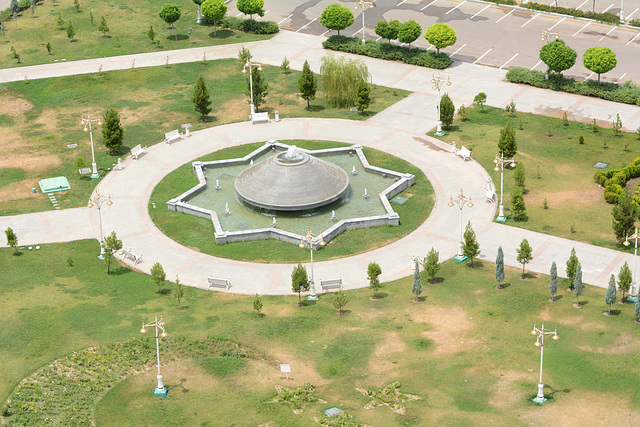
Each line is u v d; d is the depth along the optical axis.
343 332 75.19
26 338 73.25
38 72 132.50
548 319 75.94
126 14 154.12
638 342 71.19
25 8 157.12
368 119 119.06
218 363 70.19
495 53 135.62
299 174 97.50
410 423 61.44
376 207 98.25
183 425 61.81
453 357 70.44
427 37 131.12
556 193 99.62
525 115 117.50
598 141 110.12
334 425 61.22
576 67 129.62
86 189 102.94
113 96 126.38
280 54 138.75
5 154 110.56
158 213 98.19
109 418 62.69
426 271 85.88
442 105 112.50
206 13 144.38
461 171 105.06
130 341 72.94
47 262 88.12
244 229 94.38
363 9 139.62
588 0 153.62
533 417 61.72
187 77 132.12
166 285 84.56
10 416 63.25
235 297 82.31
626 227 87.31
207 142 114.12
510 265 86.50
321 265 87.75
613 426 60.25
